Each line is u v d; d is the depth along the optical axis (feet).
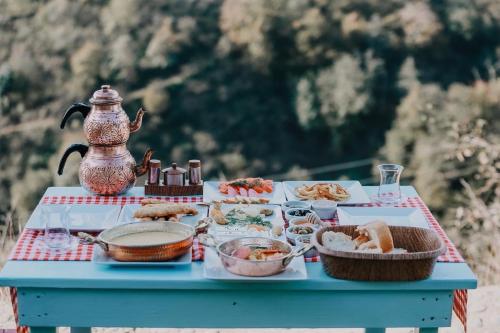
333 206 7.50
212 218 7.23
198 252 6.59
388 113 41.75
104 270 6.25
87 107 8.02
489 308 10.30
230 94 44.57
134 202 7.95
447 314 6.22
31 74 45.09
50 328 6.30
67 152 8.05
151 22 44.62
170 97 44.47
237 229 7.09
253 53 44.09
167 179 8.15
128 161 8.11
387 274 6.05
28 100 45.14
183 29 44.45
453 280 6.09
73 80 45.09
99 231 7.03
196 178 8.20
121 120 7.93
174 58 44.55
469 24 40.83
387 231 6.27
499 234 14.21
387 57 42.14
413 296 6.19
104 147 7.98
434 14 41.06
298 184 8.37
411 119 40.50
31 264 6.35
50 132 44.50
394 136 40.57
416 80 41.29
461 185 35.99
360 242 6.35
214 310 6.22
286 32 43.73
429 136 39.70
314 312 6.23
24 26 45.47
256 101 44.42
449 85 40.40
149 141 44.52
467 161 35.47
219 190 8.21
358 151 42.60
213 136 44.65
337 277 6.13
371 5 42.55
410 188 8.50
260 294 6.19
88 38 45.01
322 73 43.45
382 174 7.94
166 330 10.00
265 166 44.42
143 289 6.17
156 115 44.42
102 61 44.75
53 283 6.09
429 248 6.36
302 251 6.07
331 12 43.06
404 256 5.94
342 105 42.80
